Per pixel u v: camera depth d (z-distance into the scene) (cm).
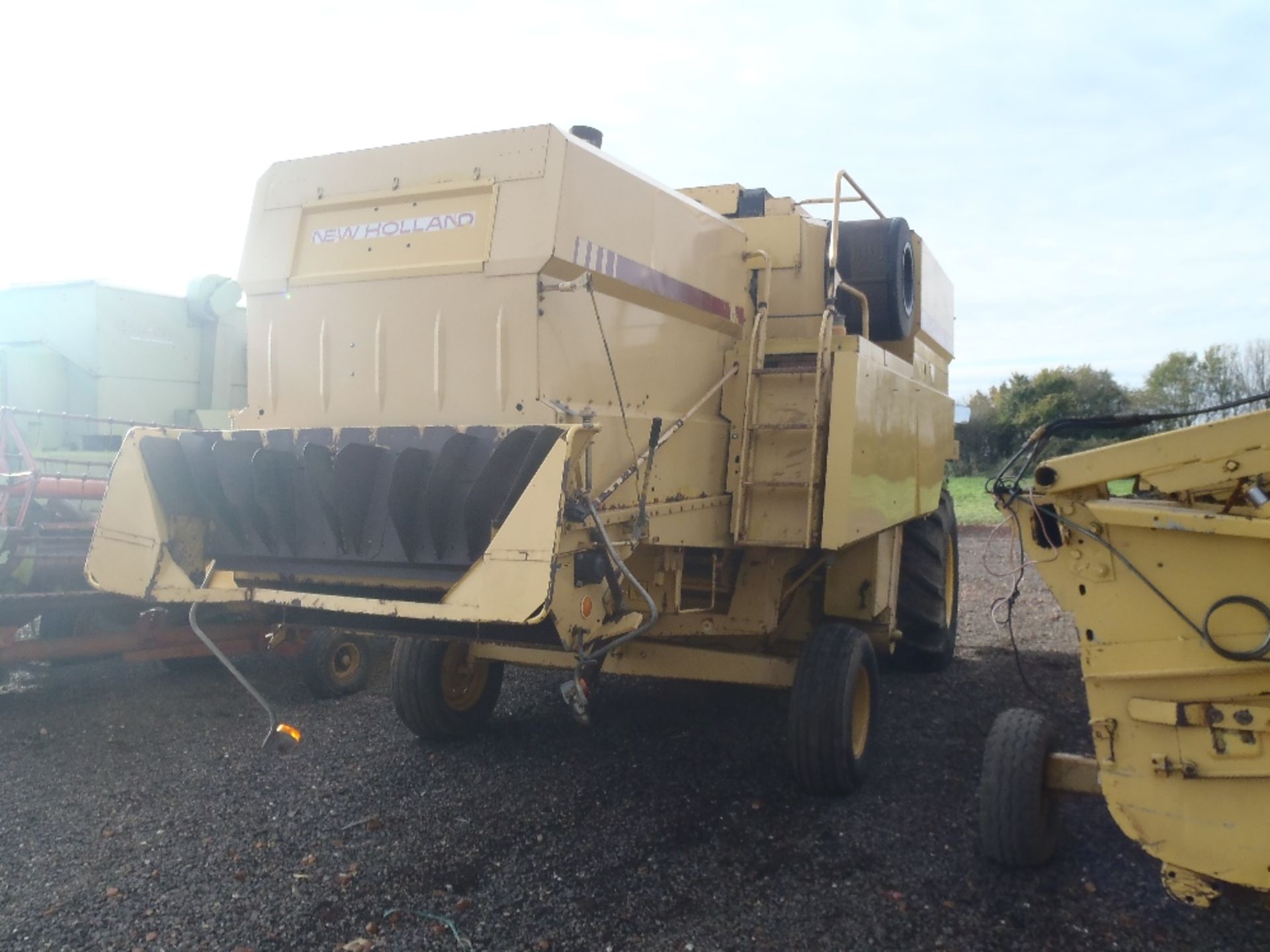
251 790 436
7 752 488
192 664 666
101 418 634
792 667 447
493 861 364
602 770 463
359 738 515
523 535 303
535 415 346
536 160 354
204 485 371
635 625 366
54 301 816
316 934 309
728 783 445
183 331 866
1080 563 312
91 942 302
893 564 563
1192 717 288
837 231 478
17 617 550
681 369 438
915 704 582
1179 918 319
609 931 312
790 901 332
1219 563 287
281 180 417
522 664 468
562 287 338
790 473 441
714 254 471
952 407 745
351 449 340
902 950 301
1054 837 360
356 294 387
